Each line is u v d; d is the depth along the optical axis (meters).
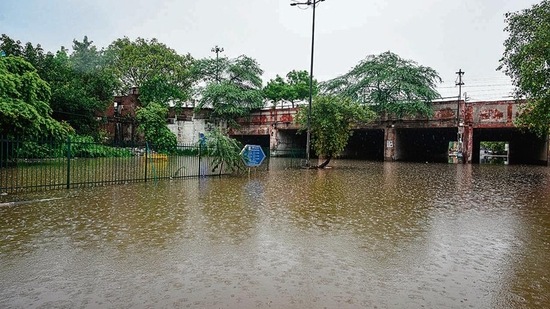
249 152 18.80
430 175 20.22
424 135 42.38
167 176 16.72
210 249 5.94
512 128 32.22
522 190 13.79
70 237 6.54
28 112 17.94
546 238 6.83
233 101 42.81
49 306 3.91
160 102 39.59
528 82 16.42
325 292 4.33
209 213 8.77
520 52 17.33
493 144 66.25
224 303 4.01
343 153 45.09
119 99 42.53
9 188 12.00
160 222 7.77
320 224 7.77
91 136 29.47
